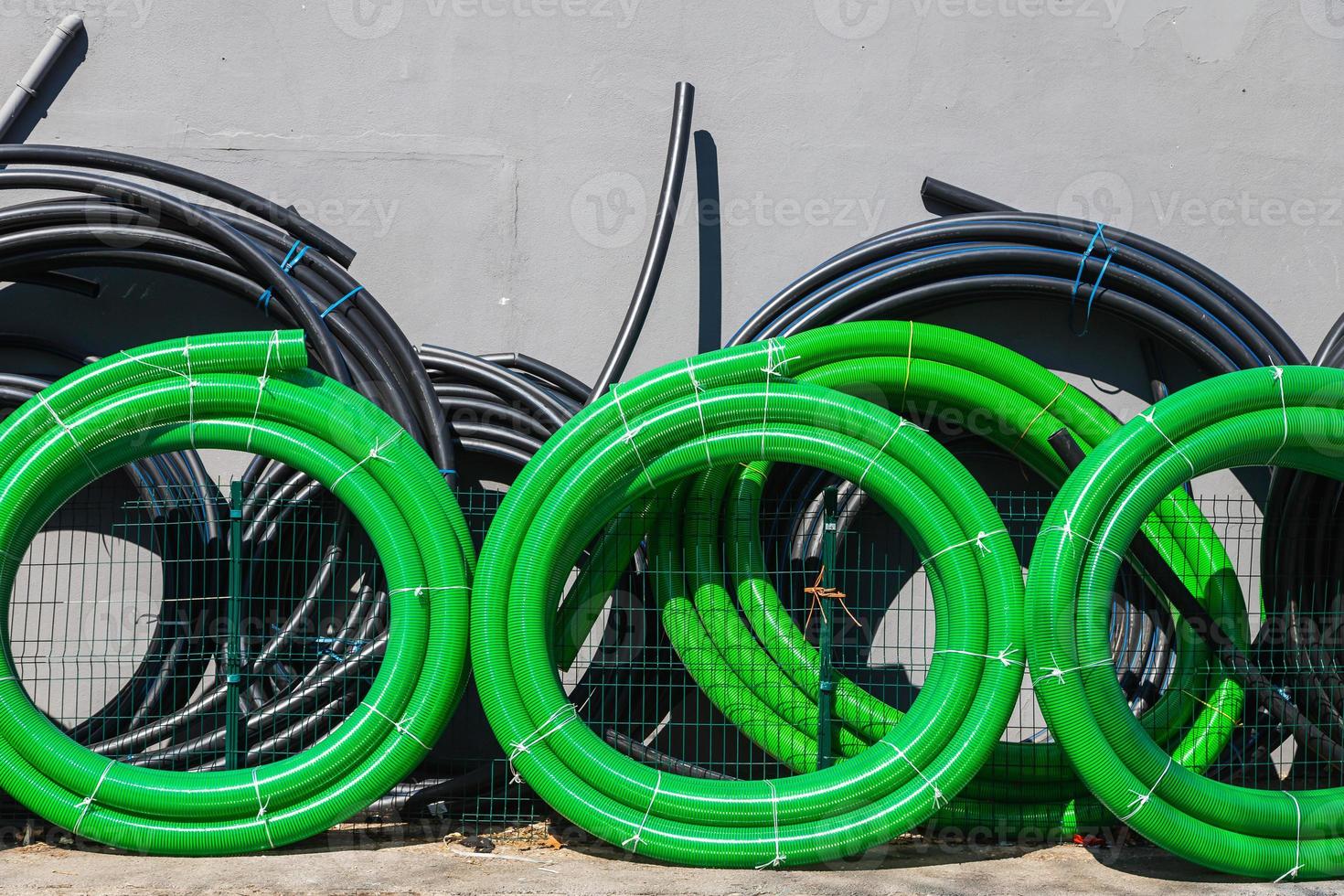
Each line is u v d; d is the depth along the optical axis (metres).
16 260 4.08
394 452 3.56
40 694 4.40
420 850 3.60
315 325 3.92
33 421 3.50
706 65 4.61
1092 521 3.39
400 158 4.56
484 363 4.31
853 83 4.61
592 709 4.10
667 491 3.91
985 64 4.62
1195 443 3.45
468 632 3.56
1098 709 3.35
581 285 4.56
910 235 4.24
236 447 3.58
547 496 3.56
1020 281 4.16
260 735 3.86
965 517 3.54
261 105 4.55
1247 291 4.59
